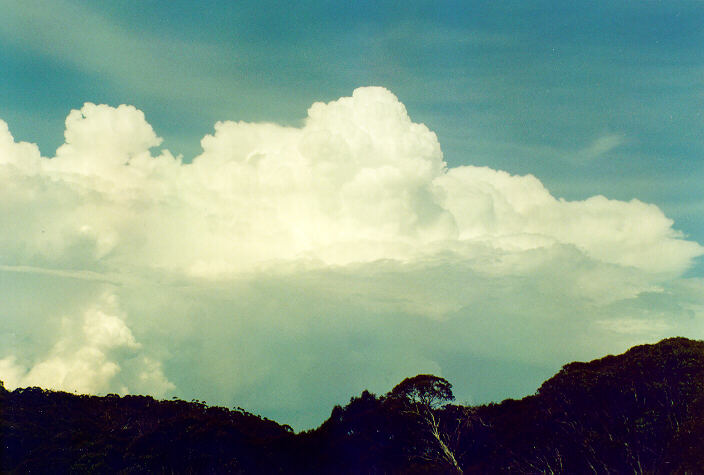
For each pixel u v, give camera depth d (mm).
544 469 42531
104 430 58469
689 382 39062
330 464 53938
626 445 39000
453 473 46000
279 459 57031
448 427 50469
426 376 54375
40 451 52250
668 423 38406
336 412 57656
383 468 49781
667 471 35906
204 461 55062
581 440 41719
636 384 41906
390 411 52312
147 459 53688
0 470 49531
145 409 65062
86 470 50562
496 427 49000
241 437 59188
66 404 62219
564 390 44688
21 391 61438
